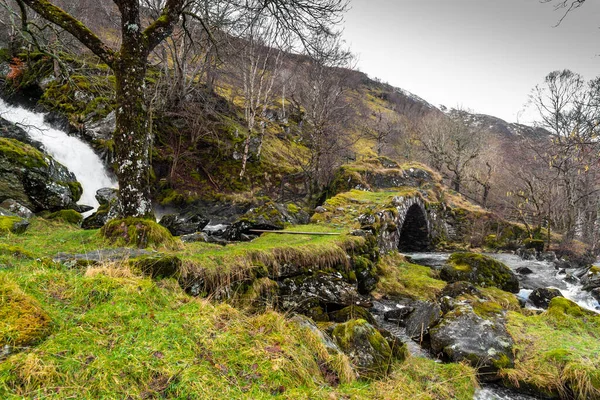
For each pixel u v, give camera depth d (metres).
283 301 6.73
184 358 2.88
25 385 2.28
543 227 30.06
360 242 10.18
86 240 6.31
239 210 21.30
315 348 3.87
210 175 23.33
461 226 27.83
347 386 3.53
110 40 26.41
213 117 26.09
